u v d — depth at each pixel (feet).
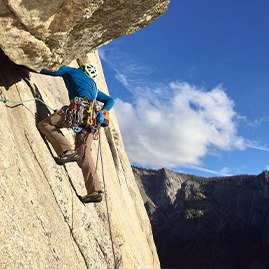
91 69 12.26
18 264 6.14
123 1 8.80
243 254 363.35
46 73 11.64
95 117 11.27
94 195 11.65
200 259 376.68
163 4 9.95
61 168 11.93
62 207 10.67
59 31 8.70
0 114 8.32
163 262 385.50
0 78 9.77
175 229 453.99
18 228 6.72
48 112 13.38
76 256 10.36
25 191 8.01
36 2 7.56
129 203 33.37
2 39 8.18
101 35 10.37
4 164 7.36
